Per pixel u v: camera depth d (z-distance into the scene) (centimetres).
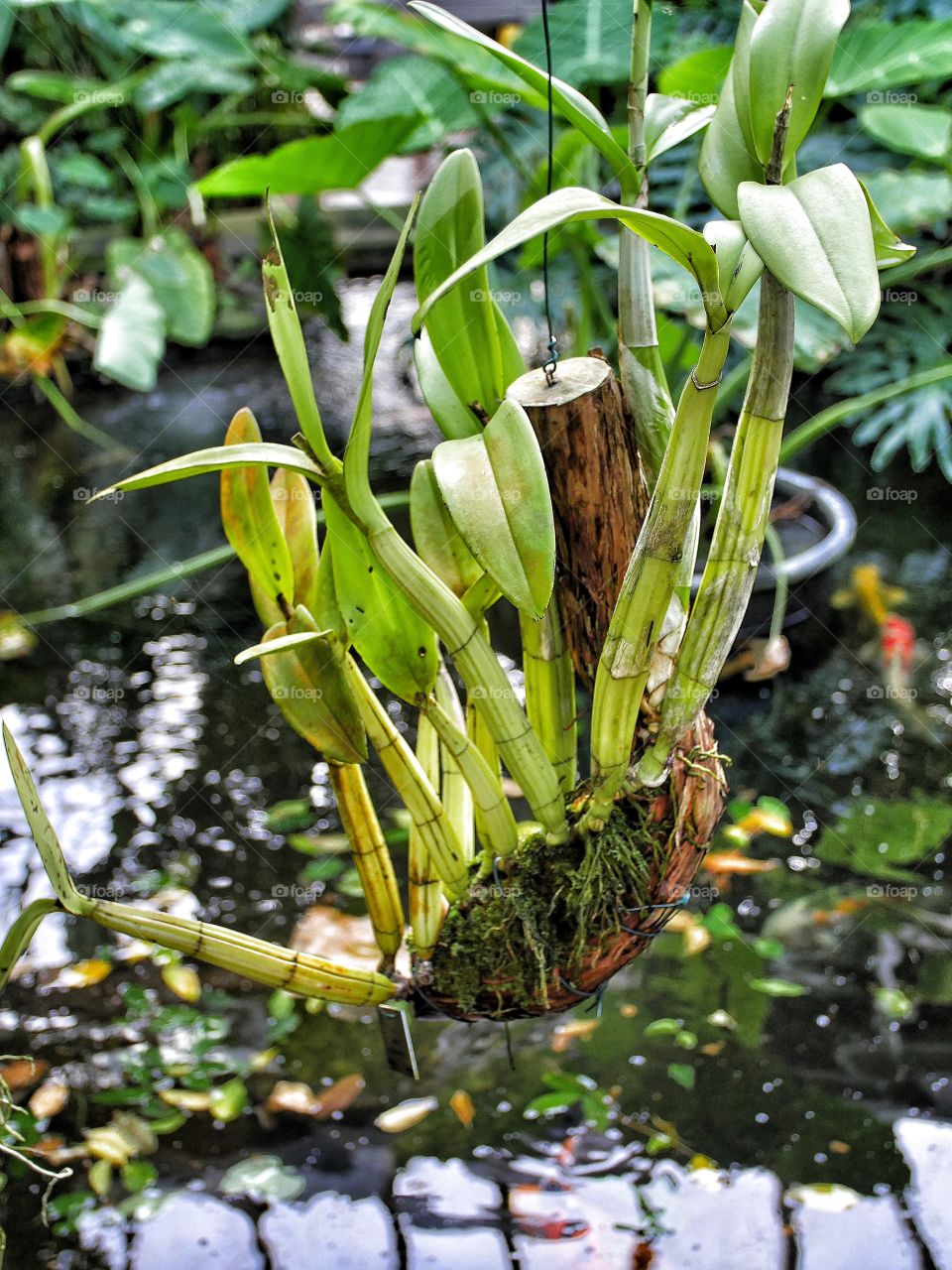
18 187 331
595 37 240
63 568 280
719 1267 132
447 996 112
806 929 173
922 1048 154
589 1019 159
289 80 336
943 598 252
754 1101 149
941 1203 137
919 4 273
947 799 198
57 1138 147
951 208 220
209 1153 145
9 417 356
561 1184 141
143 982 169
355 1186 141
